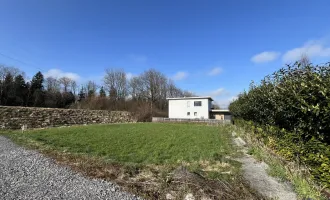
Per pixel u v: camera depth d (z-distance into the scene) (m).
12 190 3.26
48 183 3.63
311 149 3.11
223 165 4.75
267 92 5.29
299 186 2.95
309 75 3.21
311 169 3.04
